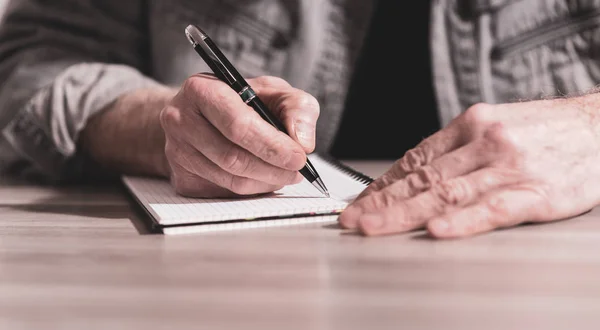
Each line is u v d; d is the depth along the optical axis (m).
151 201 0.63
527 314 0.32
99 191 0.85
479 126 0.56
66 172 0.94
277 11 1.22
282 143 0.58
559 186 0.55
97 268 0.43
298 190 0.68
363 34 1.24
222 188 0.65
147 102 0.89
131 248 0.49
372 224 0.51
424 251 0.46
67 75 0.96
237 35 1.23
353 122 1.36
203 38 0.62
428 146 0.58
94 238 0.53
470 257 0.44
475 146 0.55
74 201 0.75
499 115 0.58
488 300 0.35
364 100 1.35
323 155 0.97
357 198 0.59
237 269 0.42
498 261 0.43
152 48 1.25
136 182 0.81
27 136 0.94
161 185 0.77
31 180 0.96
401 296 0.36
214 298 0.36
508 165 0.54
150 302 0.35
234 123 0.57
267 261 0.44
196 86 0.60
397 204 0.53
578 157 0.57
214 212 0.56
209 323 0.31
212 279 0.39
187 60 1.23
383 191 0.55
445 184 0.53
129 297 0.36
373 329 0.30
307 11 1.21
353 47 1.25
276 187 0.64
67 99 0.93
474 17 1.20
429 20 1.27
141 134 0.86
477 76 1.21
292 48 1.23
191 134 0.61
